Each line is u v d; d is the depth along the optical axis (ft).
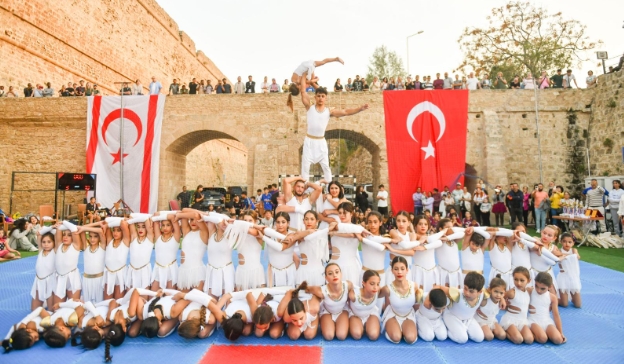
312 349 16.76
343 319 18.25
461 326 17.69
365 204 57.11
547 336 17.47
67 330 17.42
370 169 118.62
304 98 24.57
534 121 66.18
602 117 63.36
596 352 16.49
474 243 21.72
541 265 22.24
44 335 16.85
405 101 61.21
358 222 47.98
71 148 66.08
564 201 45.73
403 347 17.04
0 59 63.21
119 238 21.98
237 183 142.61
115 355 16.19
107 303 19.12
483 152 65.36
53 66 73.00
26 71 67.67
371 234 20.56
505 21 101.65
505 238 22.43
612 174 61.21
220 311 18.08
